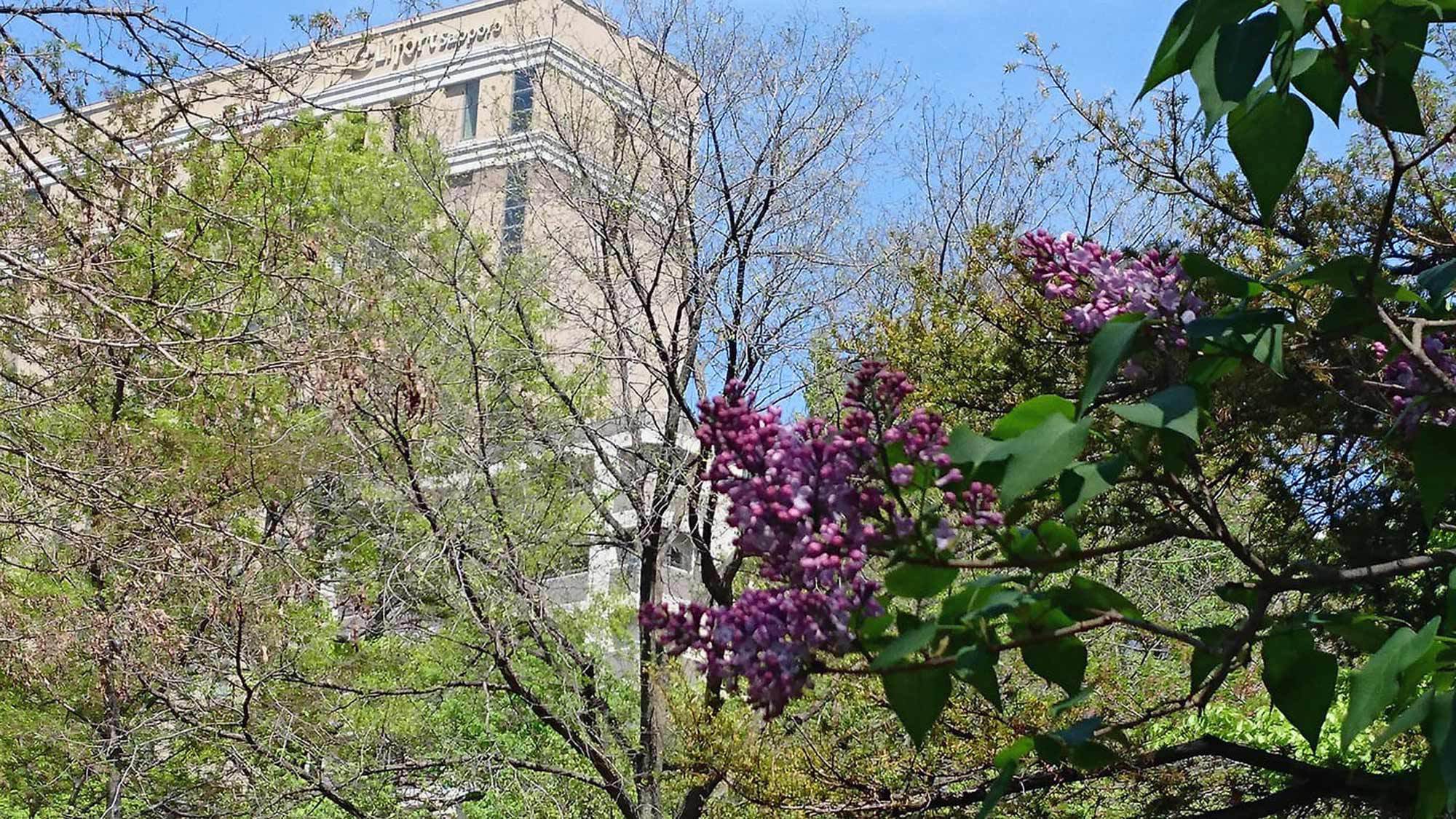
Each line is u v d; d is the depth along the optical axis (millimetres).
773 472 2234
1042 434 2189
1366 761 6836
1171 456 2463
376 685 13906
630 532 14242
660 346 14008
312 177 17109
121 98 10961
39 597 11805
